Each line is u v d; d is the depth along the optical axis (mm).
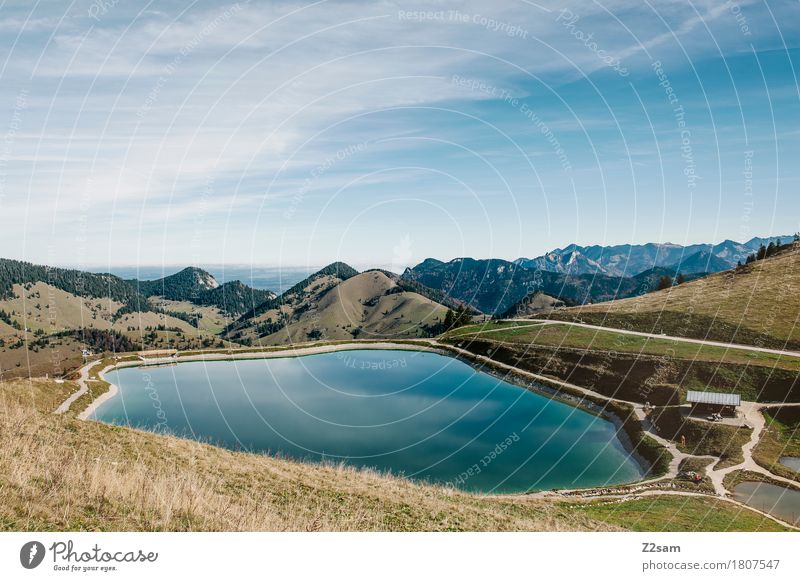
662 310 98375
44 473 14461
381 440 61781
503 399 78875
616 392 72438
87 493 13797
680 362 73188
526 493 41781
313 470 25078
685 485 42188
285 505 18062
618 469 50750
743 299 95812
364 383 98625
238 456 24531
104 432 22062
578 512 31828
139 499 14336
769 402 59562
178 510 14422
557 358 88562
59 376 110250
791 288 97375
